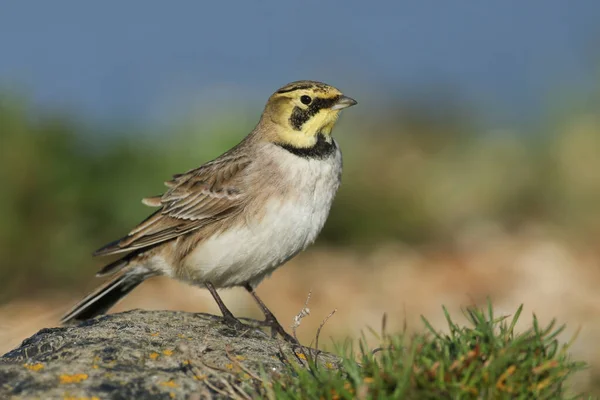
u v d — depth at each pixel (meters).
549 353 6.22
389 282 15.58
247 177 9.36
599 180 18.58
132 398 6.20
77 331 7.44
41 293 15.66
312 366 6.46
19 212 15.88
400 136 20.33
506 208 18.91
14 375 6.43
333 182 9.56
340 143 19.14
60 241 15.98
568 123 19.59
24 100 16.73
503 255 16.48
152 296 15.10
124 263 10.00
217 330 7.82
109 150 16.91
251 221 9.31
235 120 18.28
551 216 18.67
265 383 6.21
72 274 16.02
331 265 16.47
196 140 17.61
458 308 14.34
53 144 16.50
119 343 7.05
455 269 16.05
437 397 5.77
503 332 6.28
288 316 14.32
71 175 16.38
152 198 10.10
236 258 9.42
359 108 21.48
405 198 18.28
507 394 5.88
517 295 14.65
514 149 19.70
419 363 6.04
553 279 15.12
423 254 17.09
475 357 5.99
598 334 12.66
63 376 6.43
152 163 17.05
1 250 15.58
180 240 9.74
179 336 7.43
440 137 20.66
